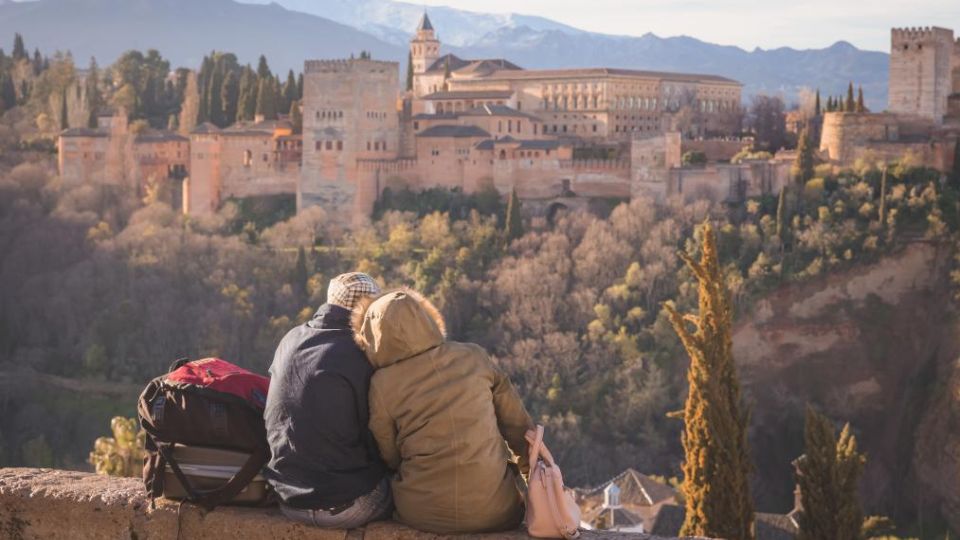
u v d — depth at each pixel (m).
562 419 124.94
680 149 177.38
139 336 147.50
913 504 123.25
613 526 70.75
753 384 141.50
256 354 145.25
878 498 127.12
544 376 134.50
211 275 158.75
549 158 179.38
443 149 186.00
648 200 163.62
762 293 143.88
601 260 154.38
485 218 174.88
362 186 188.75
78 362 143.88
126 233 169.75
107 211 195.75
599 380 133.25
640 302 147.88
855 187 159.88
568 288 154.12
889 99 181.00
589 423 127.81
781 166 169.38
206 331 145.38
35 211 185.62
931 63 177.62
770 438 135.25
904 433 130.12
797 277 144.50
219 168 196.25
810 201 161.50
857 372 141.50
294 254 169.62
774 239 150.75
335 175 189.62
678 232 158.12
